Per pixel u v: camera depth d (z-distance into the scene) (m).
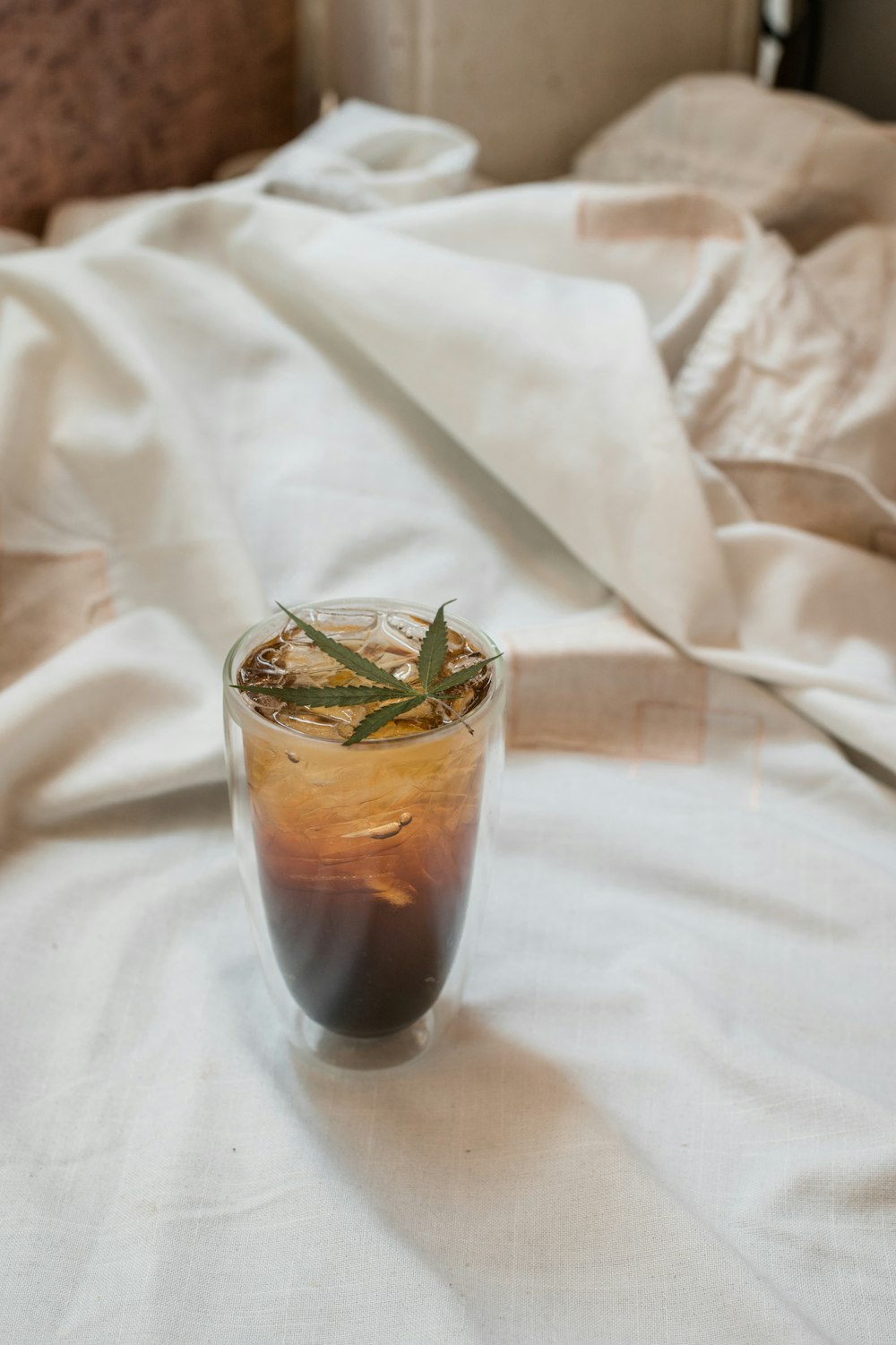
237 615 0.68
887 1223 0.46
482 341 0.74
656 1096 0.51
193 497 0.70
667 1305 0.44
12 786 0.62
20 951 0.56
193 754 0.63
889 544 0.75
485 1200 0.47
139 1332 0.43
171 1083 0.51
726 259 0.83
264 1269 0.45
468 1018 0.54
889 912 0.59
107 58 0.99
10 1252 0.45
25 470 0.73
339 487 0.76
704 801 0.65
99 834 0.63
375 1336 0.43
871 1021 0.55
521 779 0.67
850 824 0.65
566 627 0.70
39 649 0.70
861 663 0.70
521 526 0.78
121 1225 0.46
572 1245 0.46
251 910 0.51
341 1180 0.48
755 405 0.76
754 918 0.60
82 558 0.72
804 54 1.08
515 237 0.85
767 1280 0.44
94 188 1.03
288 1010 0.53
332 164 0.92
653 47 1.11
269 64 1.16
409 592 0.73
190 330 0.80
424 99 1.06
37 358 0.76
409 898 0.47
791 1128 0.49
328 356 0.81
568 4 1.05
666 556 0.69
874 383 0.77
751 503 0.76
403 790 0.45
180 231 0.84
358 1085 0.51
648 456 0.70
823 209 0.91
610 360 0.72
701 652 0.68
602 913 0.59
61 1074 0.51
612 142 1.06
